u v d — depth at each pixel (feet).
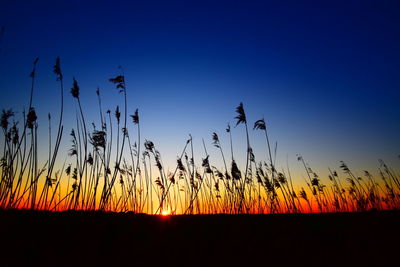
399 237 21.33
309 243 20.10
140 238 20.84
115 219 26.18
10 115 24.17
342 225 26.78
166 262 15.58
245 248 18.81
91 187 27.27
